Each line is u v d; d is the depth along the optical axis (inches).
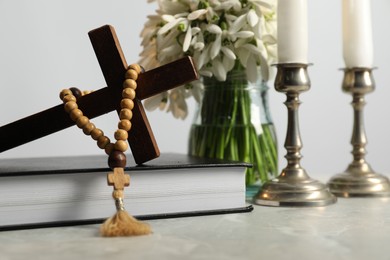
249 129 28.4
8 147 24.5
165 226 22.9
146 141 23.9
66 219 23.0
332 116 43.4
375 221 23.7
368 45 29.7
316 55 43.0
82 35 37.7
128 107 23.6
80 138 38.4
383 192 28.7
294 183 26.5
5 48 36.4
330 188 29.3
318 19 43.0
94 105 24.1
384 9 44.6
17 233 22.0
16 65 36.6
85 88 37.9
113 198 22.5
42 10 37.0
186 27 27.4
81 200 23.1
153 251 20.1
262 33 27.8
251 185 28.3
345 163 43.6
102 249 20.3
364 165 29.6
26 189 22.5
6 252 20.1
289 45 26.1
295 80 26.2
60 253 20.0
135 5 38.5
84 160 27.1
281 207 26.1
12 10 36.4
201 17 27.7
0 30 36.2
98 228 22.6
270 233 22.0
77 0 37.6
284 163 42.0
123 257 19.6
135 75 23.8
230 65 27.9
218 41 27.2
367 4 29.7
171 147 39.7
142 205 23.6
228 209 24.7
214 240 21.2
